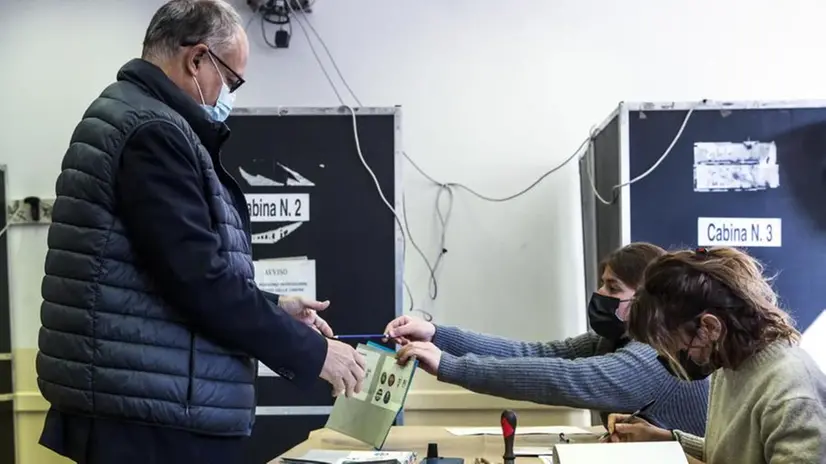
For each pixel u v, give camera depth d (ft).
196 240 3.89
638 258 6.07
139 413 3.87
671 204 8.16
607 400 5.67
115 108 4.07
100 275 3.91
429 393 9.84
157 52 4.49
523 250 10.19
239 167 8.71
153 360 3.91
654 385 5.66
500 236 10.20
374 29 10.37
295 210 8.73
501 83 10.30
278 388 8.65
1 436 9.91
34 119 10.37
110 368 3.86
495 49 10.32
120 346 3.88
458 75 10.32
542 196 10.21
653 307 4.19
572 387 5.63
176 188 3.92
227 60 4.59
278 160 8.72
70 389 3.91
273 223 8.73
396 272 8.68
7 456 9.95
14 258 10.23
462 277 10.17
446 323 10.12
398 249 8.69
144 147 3.92
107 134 3.99
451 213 10.21
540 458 5.12
